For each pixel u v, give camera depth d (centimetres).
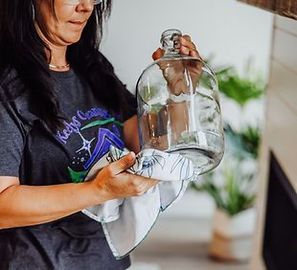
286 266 231
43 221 145
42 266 158
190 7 361
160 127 151
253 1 188
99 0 158
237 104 360
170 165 137
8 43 148
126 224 158
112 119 170
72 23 152
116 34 362
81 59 166
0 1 147
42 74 149
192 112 152
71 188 142
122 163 136
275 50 242
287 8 159
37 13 150
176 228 385
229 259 353
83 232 163
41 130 152
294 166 207
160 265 347
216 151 149
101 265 166
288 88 218
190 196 387
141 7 359
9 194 143
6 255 158
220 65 369
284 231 235
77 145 158
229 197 345
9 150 146
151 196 154
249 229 352
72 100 161
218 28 365
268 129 257
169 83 155
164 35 159
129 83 366
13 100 146
